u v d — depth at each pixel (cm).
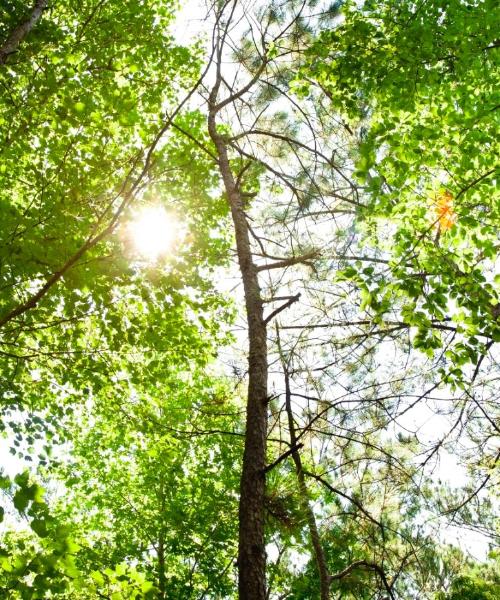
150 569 1091
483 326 458
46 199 481
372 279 461
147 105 906
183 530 1109
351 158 713
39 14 759
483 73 647
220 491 1200
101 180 489
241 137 837
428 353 477
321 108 811
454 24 618
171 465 1162
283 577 1001
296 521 482
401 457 604
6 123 600
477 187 546
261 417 513
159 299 581
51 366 715
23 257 463
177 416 1140
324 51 733
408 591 611
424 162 572
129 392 790
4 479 272
